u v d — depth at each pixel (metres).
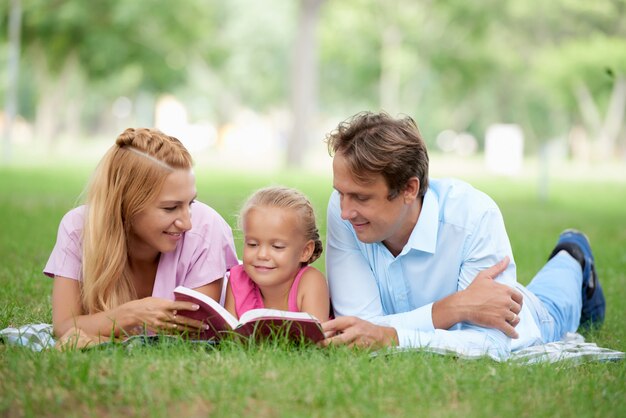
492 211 5.46
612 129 54.78
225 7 56.16
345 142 4.98
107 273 5.34
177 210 5.28
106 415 3.98
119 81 57.03
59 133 73.06
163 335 5.05
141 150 5.24
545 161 22.59
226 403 4.08
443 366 4.77
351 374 4.51
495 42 52.56
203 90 64.31
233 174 28.17
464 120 75.81
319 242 5.59
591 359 5.28
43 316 6.36
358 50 52.06
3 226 12.17
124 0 42.78
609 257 10.93
